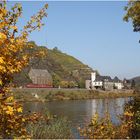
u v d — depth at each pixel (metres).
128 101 20.19
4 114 7.25
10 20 7.55
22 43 7.60
